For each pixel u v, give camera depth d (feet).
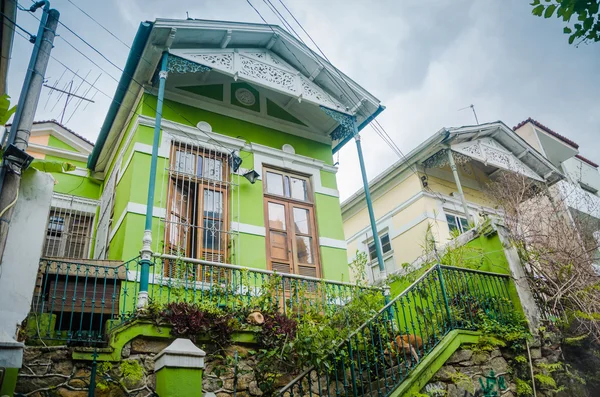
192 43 28.89
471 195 46.98
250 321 20.49
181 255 23.66
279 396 17.81
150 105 29.37
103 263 22.38
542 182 46.62
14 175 15.78
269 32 30.94
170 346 16.39
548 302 25.50
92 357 16.62
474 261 26.78
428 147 42.45
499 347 22.38
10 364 12.85
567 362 23.98
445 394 19.44
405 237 44.29
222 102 32.19
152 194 22.27
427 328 21.43
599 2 14.32
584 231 32.68
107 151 34.47
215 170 29.81
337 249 32.19
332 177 34.94
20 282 15.28
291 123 34.83
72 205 35.42
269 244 29.86
